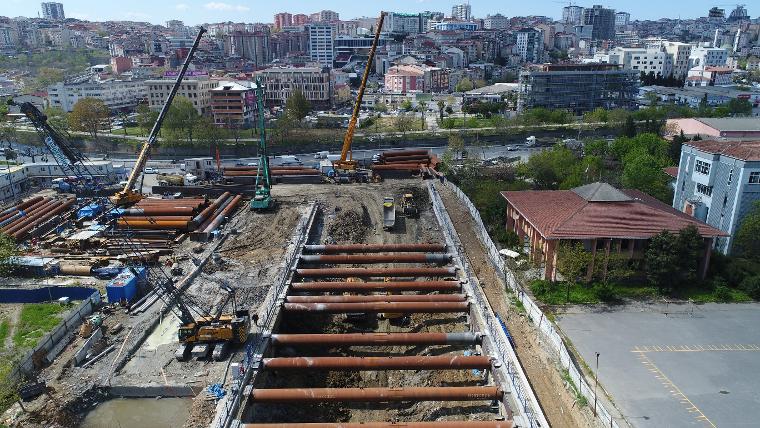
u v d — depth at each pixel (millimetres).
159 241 83500
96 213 96000
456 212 99500
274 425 43094
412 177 127000
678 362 55688
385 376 56094
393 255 76312
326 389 47656
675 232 72312
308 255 76812
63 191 112312
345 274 70562
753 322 64250
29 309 62125
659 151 132125
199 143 175125
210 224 89625
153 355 53531
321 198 108000
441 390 47688
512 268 78250
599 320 64250
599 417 46312
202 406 45625
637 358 56312
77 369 51031
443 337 55844
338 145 181250
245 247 82188
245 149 174875
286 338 55312
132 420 46000
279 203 104500
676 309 67438
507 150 176750
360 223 94000
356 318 65062
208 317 55938
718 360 56219
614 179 111812
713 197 84938
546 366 53250
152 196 109812
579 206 77750
